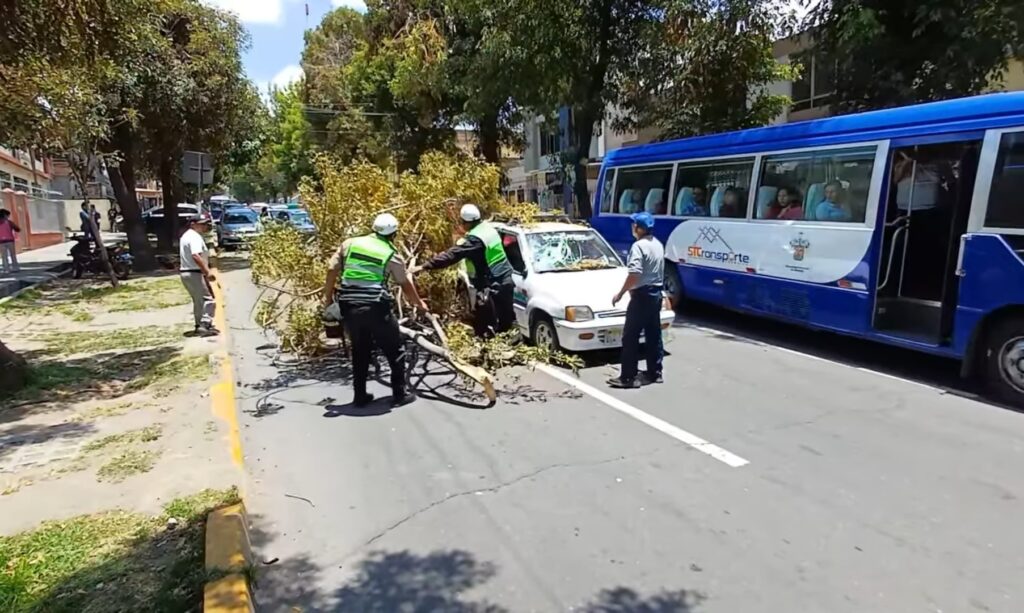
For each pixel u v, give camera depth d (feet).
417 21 75.46
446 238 27.58
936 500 14.35
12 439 18.58
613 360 26.78
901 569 11.78
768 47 44.68
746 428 18.90
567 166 51.60
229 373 25.21
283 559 12.64
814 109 54.44
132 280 55.72
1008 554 12.21
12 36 23.88
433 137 92.84
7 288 49.67
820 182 27.63
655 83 46.21
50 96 34.42
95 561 12.32
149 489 15.31
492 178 29.76
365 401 21.83
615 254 29.84
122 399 22.41
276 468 16.90
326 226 27.02
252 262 28.66
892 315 25.26
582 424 19.49
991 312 21.09
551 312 25.72
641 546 12.73
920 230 25.03
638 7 44.96
